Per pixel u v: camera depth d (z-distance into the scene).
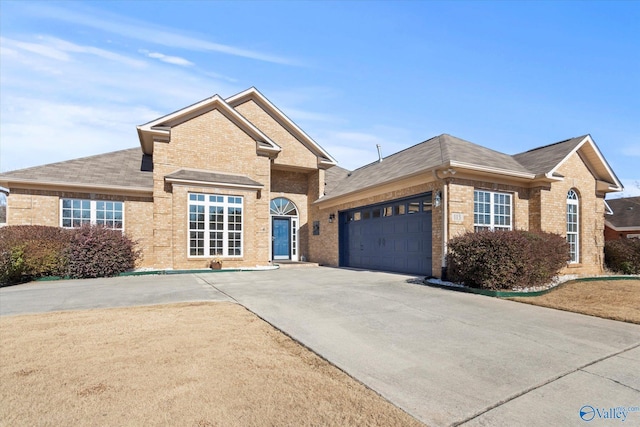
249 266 15.52
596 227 14.52
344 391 3.55
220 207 15.17
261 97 18.89
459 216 10.91
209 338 5.12
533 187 12.65
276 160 18.80
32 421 2.90
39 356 4.38
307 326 5.88
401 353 4.70
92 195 14.87
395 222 13.73
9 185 13.71
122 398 3.29
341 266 17.03
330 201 17.36
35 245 11.53
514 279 9.07
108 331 5.46
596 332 5.77
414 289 9.49
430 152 13.55
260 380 3.74
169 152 14.77
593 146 13.87
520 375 4.03
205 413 3.04
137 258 14.51
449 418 3.08
